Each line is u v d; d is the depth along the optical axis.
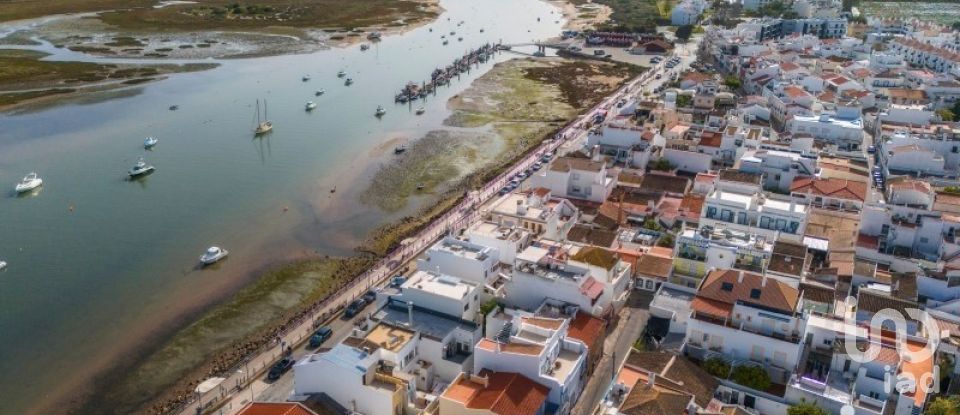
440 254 125.06
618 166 183.62
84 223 168.00
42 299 137.00
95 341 124.81
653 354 97.94
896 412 87.44
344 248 158.88
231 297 139.00
